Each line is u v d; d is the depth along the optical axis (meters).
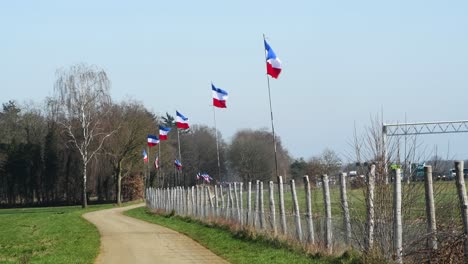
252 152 98.62
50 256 21.94
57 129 87.38
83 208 76.19
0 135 100.50
